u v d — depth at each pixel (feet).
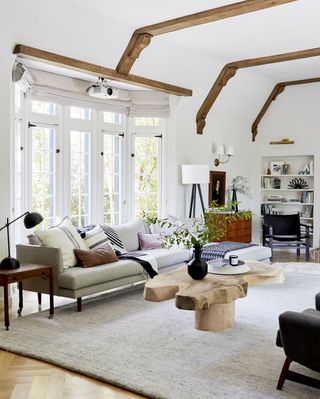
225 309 13.57
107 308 15.83
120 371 10.53
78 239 17.02
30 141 20.54
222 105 28.32
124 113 24.38
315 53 22.49
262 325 13.96
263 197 32.37
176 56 22.56
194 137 26.73
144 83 22.35
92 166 23.48
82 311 15.44
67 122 22.13
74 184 22.80
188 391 9.54
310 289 18.72
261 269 14.76
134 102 24.64
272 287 19.06
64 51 18.38
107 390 9.78
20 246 16.01
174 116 25.26
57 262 15.17
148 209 25.70
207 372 10.50
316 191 29.63
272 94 30.78
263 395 9.36
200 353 11.66
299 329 9.04
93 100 22.74
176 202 25.55
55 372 10.65
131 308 15.83
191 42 21.52
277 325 13.97
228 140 29.71
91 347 12.04
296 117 30.35
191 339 12.70
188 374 10.39
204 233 13.88
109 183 24.52
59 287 15.17
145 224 21.31
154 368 10.71
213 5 16.67
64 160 22.04
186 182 24.91
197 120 26.86
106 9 17.22
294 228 26.94
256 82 28.76
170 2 16.48
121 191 25.00
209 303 11.70
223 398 9.23
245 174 31.58
